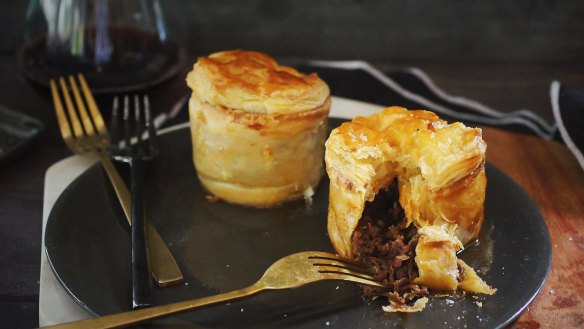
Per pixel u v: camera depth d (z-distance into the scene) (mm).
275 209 649
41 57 788
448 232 598
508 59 967
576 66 961
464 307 562
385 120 616
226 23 961
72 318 567
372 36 966
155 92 784
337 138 596
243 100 629
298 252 611
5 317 600
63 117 714
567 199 668
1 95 834
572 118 707
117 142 697
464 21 961
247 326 551
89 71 782
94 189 645
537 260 592
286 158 636
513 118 815
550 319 571
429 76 945
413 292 571
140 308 549
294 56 971
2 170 723
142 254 582
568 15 949
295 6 955
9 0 903
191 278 589
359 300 570
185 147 703
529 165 702
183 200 654
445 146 588
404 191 601
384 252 594
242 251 612
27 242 653
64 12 780
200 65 656
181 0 947
